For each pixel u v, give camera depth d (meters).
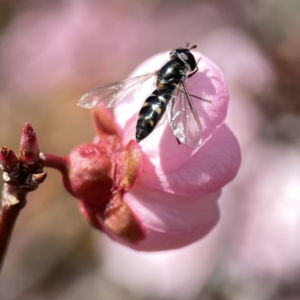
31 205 0.21
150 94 0.13
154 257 0.17
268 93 0.20
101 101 0.13
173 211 0.13
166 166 0.13
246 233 0.17
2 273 0.22
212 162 0.13
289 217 0.17
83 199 0.13
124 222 0.13
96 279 0.21
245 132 0.19
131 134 0.13
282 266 0.17
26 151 0.13
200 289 0.17
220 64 0.21
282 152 0.18
